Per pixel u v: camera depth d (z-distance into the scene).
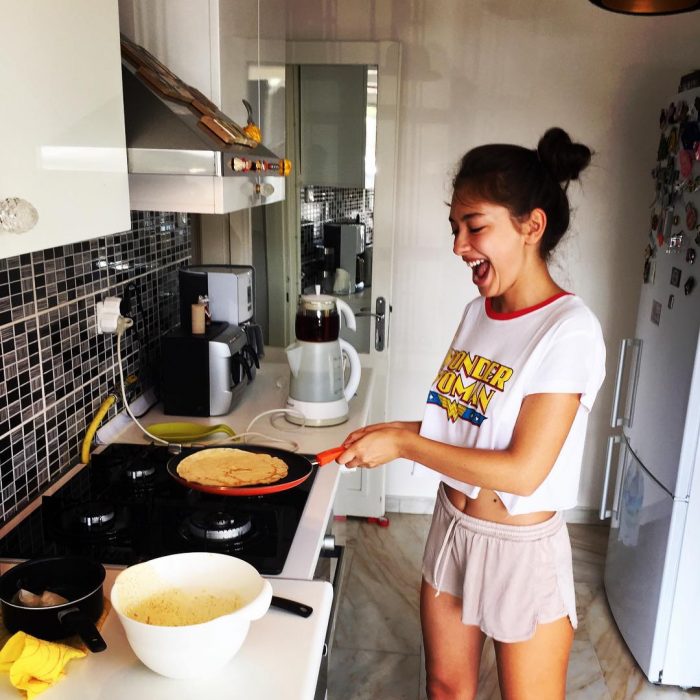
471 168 1.33
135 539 1.30
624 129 2.88
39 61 0.90
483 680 2.20
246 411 2.06
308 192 3.03
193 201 1.37
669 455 2.09
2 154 0.83
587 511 3.23
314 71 2.90
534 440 1.29
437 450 1.35
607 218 2.97
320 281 3.10
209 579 1.04
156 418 1.99
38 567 1.09
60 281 1.57
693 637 2.13
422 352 3.18
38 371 1.49
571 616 1.48
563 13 2.80
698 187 2.00
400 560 2.89
